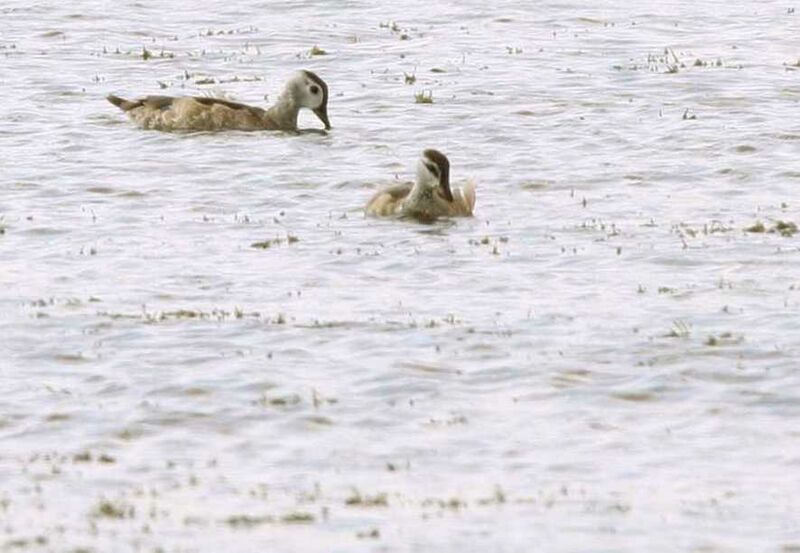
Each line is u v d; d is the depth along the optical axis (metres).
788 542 64.38
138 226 110.12
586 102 146.88
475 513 67.44
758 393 80.12
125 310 92.75
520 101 147.75
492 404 79.38
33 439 75.94
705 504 68.31
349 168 126.19
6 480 71.25
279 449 74.69
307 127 140.88
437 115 143.25
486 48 174.50
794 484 70.38
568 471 71.94
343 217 112.62
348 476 71.62
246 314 91.81
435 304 93.50
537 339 87.25
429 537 64.94
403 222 110.94
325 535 65.19
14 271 100.12
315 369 83.56
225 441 75.62
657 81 155.38
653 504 68.31
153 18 193.88
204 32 185.62
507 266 100.44
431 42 178.12
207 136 136.88
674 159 126.88
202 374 83.00
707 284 96.25
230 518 66.94
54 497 69.44
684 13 195.75
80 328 89.56
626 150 129.88
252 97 153.38
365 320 90.56
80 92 154.12
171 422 77.69
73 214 113.12
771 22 189.38
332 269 100.25
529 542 64.38
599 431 76.31
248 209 114.88
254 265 101.12
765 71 160.38
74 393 81.00
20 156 129.12
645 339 87.06
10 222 110.88
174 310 92.69
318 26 188.25
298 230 109.19
